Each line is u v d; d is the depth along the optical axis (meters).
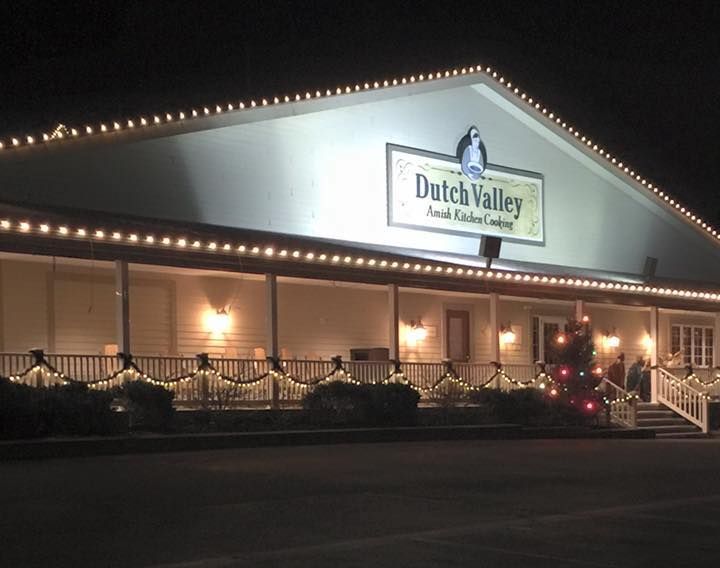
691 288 32.81
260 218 23.12
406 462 14.41
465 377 25.91
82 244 18.61
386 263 23.72
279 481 11.72
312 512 9.35
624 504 10.29
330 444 18.11
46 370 17.53
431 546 7.64
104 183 20.22
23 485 10.96
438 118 27.66
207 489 10.84
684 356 35.75
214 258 20.67
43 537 7.82
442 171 27.55
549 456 16.27
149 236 19.38
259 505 9.73
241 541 7.78
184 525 8.48
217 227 21.39
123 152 20.61
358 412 20.55
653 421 27.73
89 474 12.13
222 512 9.24
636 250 33.12
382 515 9.26
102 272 21.20
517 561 7.09
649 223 33.72
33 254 18.09
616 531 8.48
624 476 13.20
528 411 23.91
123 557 7.06
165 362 21.00
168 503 9.72
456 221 27.80
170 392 17.86
